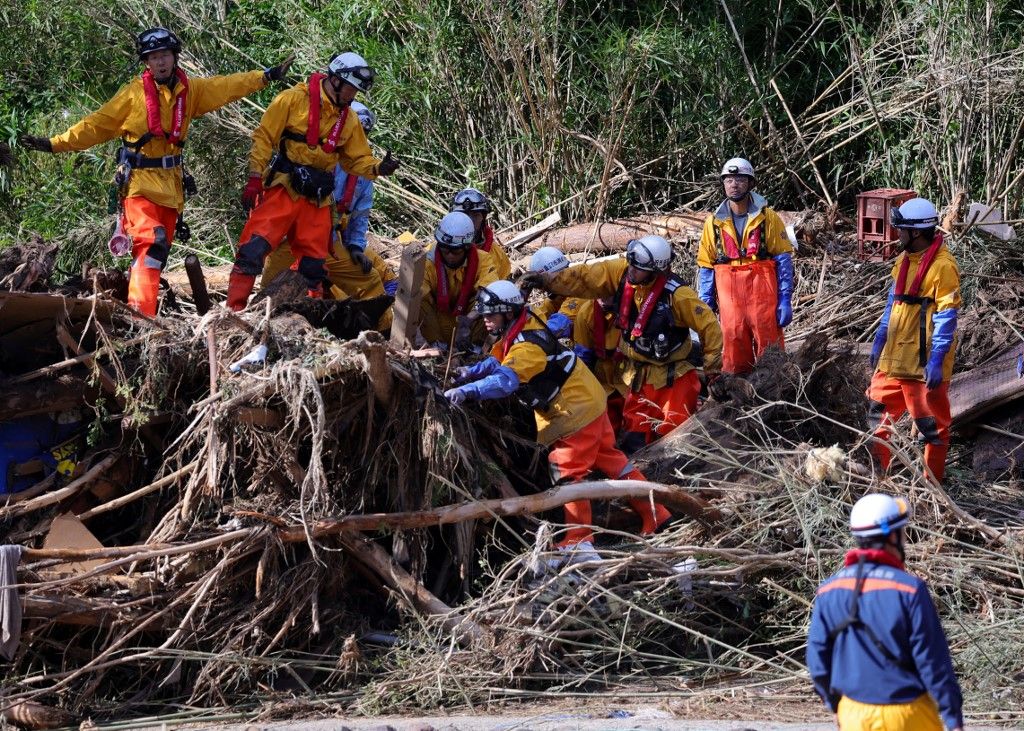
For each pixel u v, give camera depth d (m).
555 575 10.41
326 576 10.48
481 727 8.80
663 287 12.51
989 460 14.18
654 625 10.77
